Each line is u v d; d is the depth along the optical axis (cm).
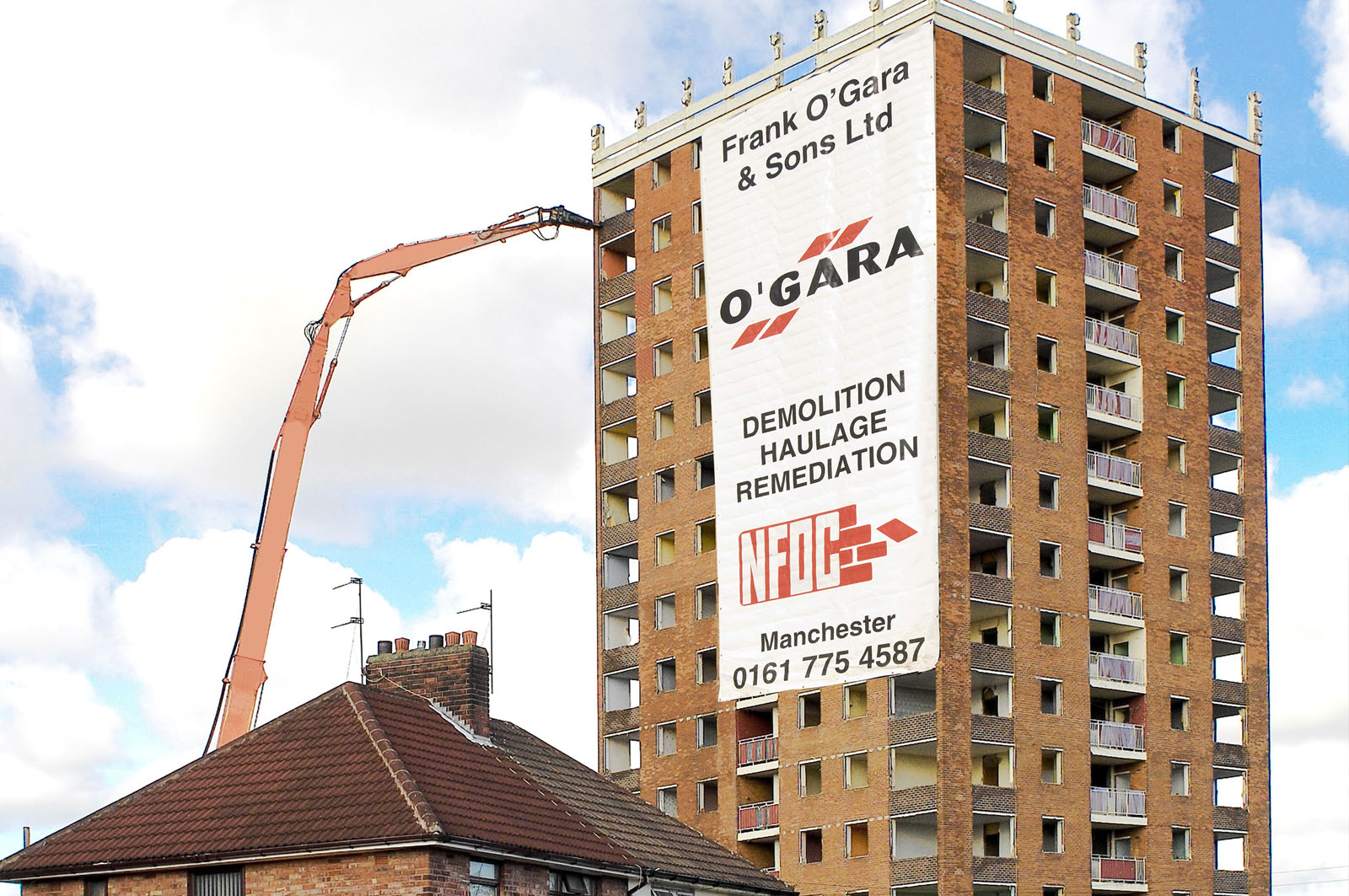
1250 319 9831
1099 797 8525
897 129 8694
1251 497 9619
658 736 9356
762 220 9169
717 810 8956
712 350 9262
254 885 4434
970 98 8788
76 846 4634
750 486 8975
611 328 10188
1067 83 9244
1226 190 9875
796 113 9125
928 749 8344
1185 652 9106
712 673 9206
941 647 8144
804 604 8650
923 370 8400
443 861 4350
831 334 8781
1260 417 9769
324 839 4369
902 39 8762
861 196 8781
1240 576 9462
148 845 4544
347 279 8431
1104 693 8781
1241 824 9112
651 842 5869
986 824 8338
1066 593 8656
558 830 4941
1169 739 8881
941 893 7919
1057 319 8925
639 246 9994
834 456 8662
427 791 4641
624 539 9775
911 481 8350
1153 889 8619
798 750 8619
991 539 8506
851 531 8531
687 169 9794
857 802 8319
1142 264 9381
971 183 8706
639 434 9775
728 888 5784
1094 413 8975
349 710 4988
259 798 4656
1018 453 8625
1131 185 9500
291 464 7875
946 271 8506
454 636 5644
